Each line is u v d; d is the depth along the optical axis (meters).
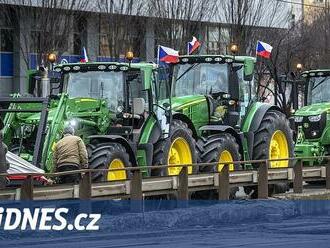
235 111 20.36
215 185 17.86
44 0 32.97
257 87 24.14
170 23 35.59
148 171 17.53
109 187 14.98
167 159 18.02
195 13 36.44
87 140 16.80
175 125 18.52
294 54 43.25
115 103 17.80
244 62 20.52
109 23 34.78
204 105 20.02
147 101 18.02
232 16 38.62
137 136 17.70
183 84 20.59
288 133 22.27
